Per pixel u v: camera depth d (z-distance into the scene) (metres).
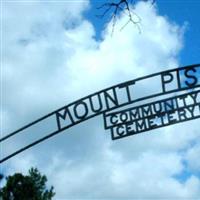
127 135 11.44
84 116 11.49
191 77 11.51
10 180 42.59
